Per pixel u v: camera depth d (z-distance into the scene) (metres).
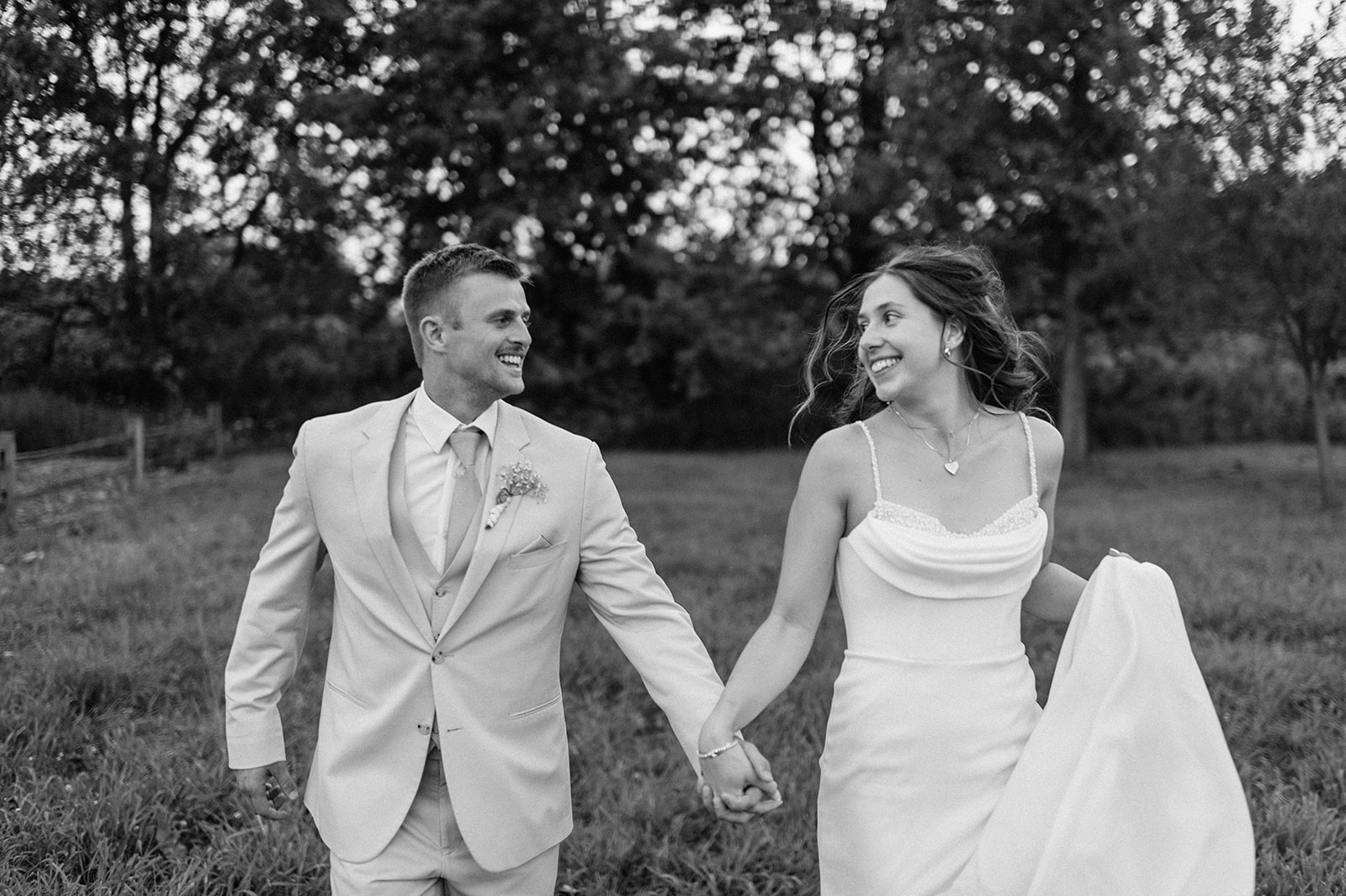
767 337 23.59
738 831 3.87
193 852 3.50
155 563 7.46
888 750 2.39
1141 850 2.26
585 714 4.91
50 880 3.16
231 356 16.67
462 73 16.16
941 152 15.44
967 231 16.80
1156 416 25.70
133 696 4.78
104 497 10.80
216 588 6.89
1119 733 2.31
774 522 10.96
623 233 22.62
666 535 9.90
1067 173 14.88
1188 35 11.01
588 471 2.62
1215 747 2.34
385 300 20.52
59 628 5.70
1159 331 18.66
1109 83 12.38
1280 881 3.35
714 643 6.04
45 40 9.68
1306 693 5.21
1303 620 6.49
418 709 2.41
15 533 8.48
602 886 3.51
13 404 11.84
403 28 14.74
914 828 2.37
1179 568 8.16
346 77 14.59
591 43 17.88
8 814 3.52
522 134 17.94
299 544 2.57
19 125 9.77
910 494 2.49
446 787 2.43
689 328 23.36
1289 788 4.12
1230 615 6.62
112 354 13.69
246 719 2.51
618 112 19.61
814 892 3.51
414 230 19.45
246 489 12.12
